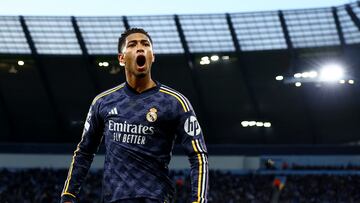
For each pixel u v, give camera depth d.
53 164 67.88
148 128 5.41
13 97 72.88
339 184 63.41
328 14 68.81
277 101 72.06
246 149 69.50
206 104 73.56
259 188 62.94
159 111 5.44
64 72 72.69
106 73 73.12
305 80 51.44
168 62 72.88
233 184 63.75
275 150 69.06
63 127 73.75
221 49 71.81
